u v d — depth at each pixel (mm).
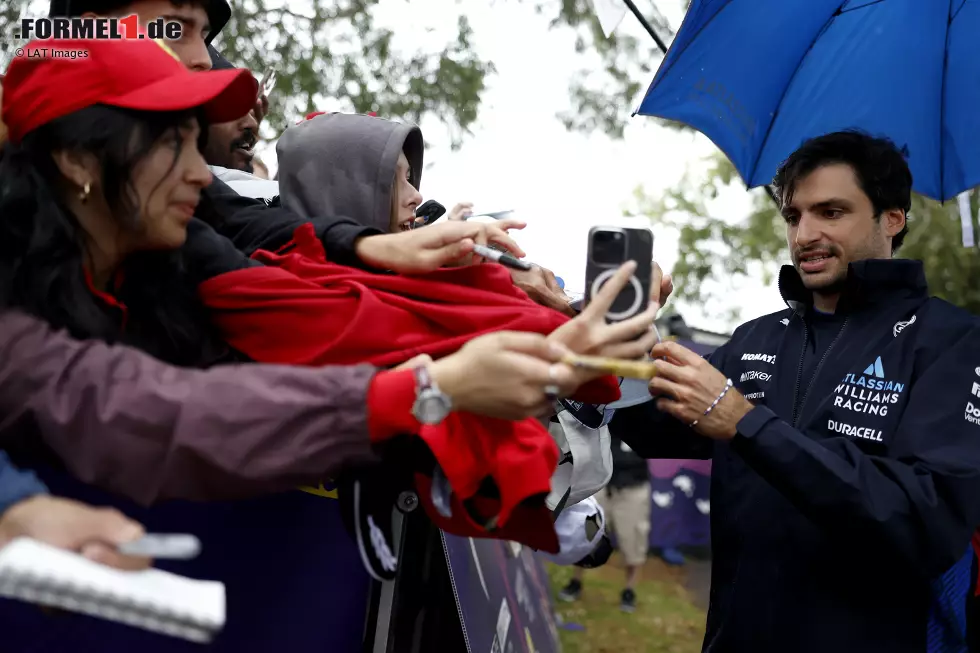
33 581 880
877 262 2184
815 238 2240
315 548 1786
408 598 1872
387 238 1625
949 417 2014
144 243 1408
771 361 2322
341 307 1526
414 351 1498
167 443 1191
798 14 2990
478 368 1196
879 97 2969
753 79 3053
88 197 1365
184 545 981
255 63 6027
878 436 2070
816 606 2029
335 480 1786
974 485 1935
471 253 1642
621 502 7418
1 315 1255
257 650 1688
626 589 7445
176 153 1368
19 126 1335
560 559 2652
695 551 9602
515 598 2463
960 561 2115
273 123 6055
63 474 1460
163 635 1531
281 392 1215
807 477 1923
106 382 1206
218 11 2406
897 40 2947
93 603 898
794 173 2289
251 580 1682
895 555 1914
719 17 2943
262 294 1552
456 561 1978
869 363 2148
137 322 1509
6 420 1209
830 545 2051
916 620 2006
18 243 1316
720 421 1995
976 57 2895
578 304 1871
